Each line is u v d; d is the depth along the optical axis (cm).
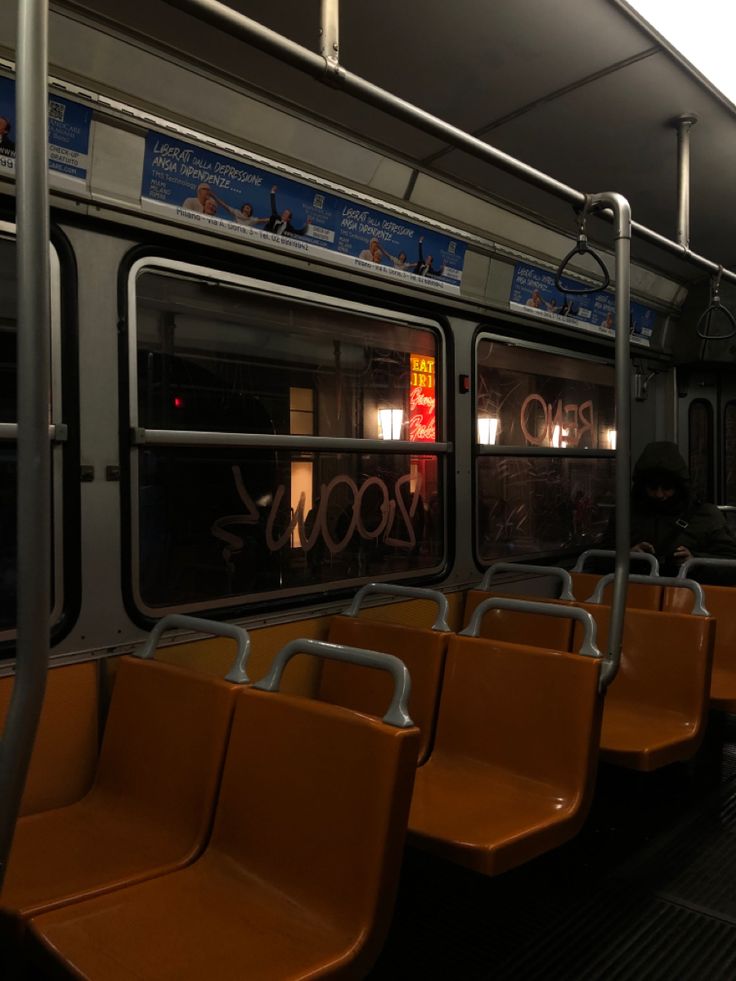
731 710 371
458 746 293
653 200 443
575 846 321
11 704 140
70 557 268
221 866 214
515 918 270
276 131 316
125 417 282
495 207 420
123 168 279
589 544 516
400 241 380
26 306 137
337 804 194
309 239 340
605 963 244
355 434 368
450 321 414
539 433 480
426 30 275
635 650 358
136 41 266
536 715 274
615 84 315
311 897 193
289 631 335
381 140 348
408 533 396
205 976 167
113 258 280
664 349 592
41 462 138
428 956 248
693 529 509
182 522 301
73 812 254
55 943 179
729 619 419
